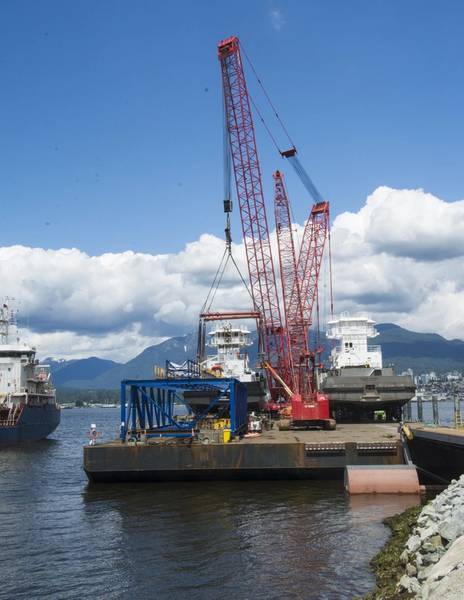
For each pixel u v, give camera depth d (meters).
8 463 66.62
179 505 36.03
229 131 92.75
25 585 22.58
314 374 101.19
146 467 42.66
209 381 47.72
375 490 37.78
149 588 21.80
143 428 48.56
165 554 25.88
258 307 99.62
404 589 17.69
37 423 102.25
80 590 21.86
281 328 99.88
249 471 42.34
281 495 38.16
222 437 44.69
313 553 25.19
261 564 24.03
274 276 99.19
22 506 38.28
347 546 26.05
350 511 32.97
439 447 39.78
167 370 58.84
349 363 90.00
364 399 71.69
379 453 41.66
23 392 100.44
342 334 91.88
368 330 92.25
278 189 108.12
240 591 21.14
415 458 46.81
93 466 42.84
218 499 37.41
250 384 80.44
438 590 14.03
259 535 28.42
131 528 30.78
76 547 27.56
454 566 15.23
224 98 92.19
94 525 31.83
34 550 27.27
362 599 19.12
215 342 96.31
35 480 51.47
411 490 37.66
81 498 39.84
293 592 20.83
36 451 83.00
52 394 117.25
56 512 35.78
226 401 64.62
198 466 42.47
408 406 81.88
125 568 24.20
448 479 38.59
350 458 41.81
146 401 50.81
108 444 45.12
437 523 21.44
